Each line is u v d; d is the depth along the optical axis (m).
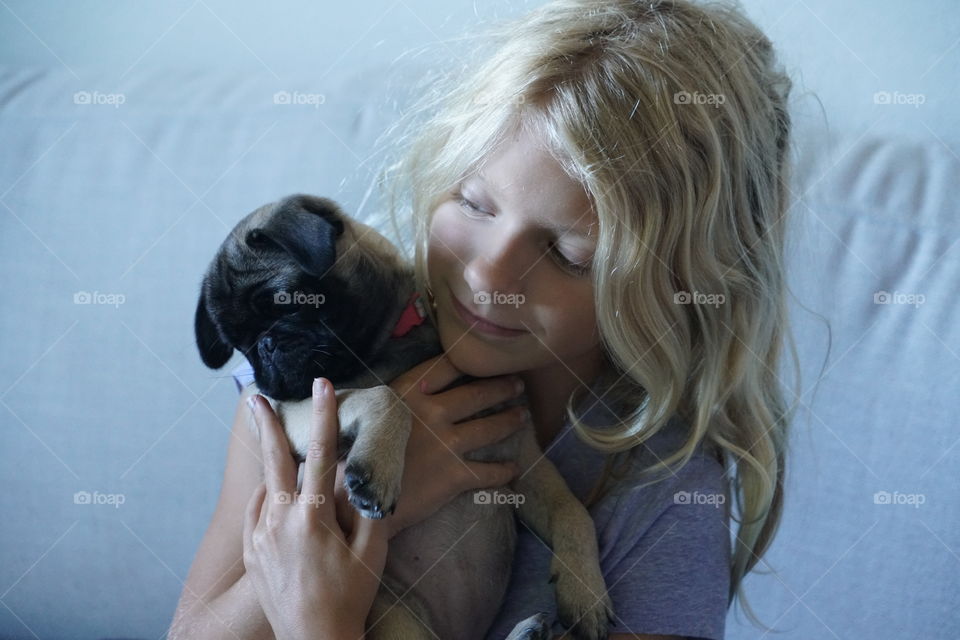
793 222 2.06
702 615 1.48
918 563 1.98
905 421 2.02
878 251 2.09
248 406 1.72
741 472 1.73
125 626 2.17
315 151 2.29
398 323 1.63
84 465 2.20
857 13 2.37
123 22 2.79
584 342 1.53
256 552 1.44
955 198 2.11
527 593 1.58
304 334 1.54
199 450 2.18
